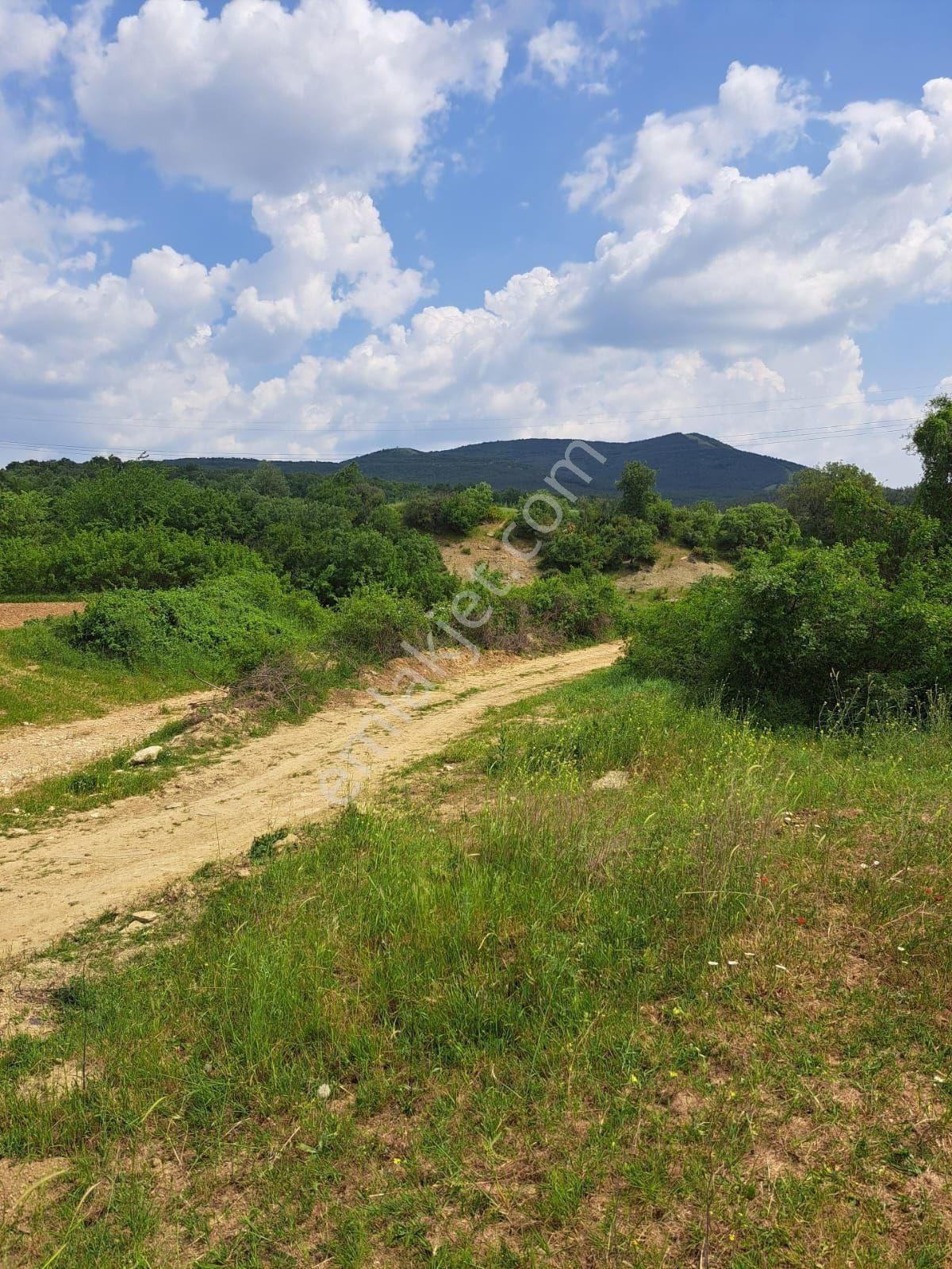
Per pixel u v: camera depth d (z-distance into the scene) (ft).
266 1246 8.98
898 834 17.53
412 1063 11.82
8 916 19.98
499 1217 8.94
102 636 55.47
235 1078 11.95
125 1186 10.07
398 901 16.24
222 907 18.71
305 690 46.50
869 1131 9.55
